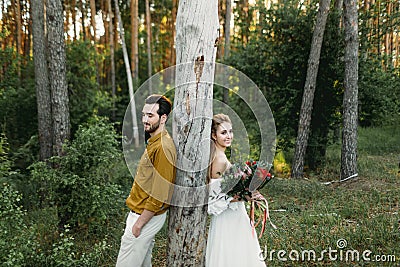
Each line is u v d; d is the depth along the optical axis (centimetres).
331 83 902
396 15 889
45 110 686
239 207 314
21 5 1614
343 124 788
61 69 598
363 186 691
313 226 474
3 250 355
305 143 842
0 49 938
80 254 424
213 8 241
